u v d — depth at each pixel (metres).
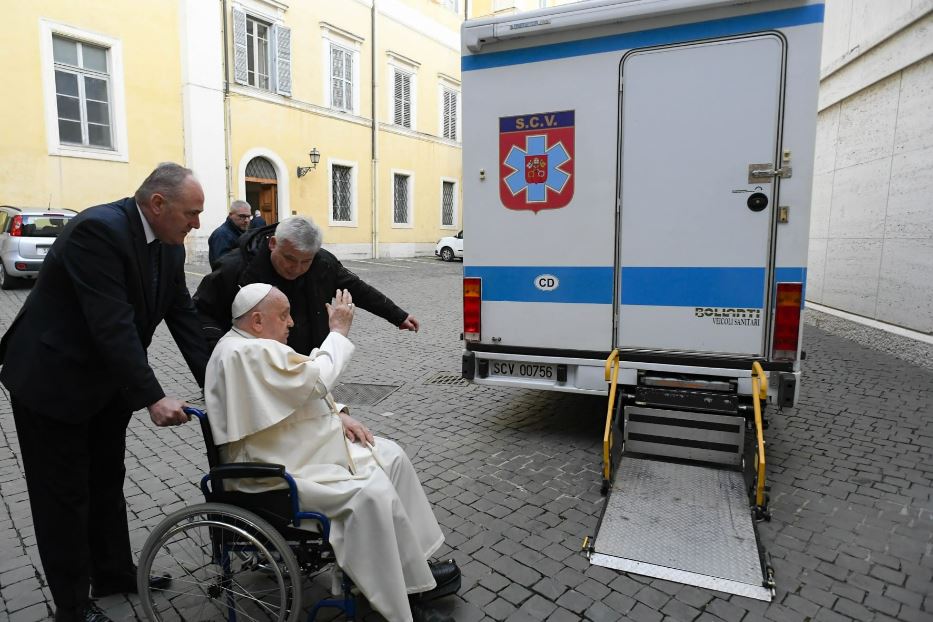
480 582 2.92
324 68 20.34
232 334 2.45
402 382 6.54
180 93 16.36
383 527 2.28
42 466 2.41
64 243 2.30
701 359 4.00
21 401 2.35
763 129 3.72
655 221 4.03
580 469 4.21
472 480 4.06
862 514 3.54
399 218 24.70
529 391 6.21
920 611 2.69
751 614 2.66
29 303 2.40
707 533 3.25
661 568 2.98
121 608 2.75
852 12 8.94
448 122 26.34
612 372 3.96
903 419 5.11
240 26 17.52
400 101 23.73
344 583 2.42
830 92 9.72
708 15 3.75
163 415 2.34
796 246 3.72
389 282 15.91
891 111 7.73
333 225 21.44
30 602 2.78
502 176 4.41
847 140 9.09
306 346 3.21
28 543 3.26
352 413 5.48
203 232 17.02
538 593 2.83
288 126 19.34
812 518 3.50
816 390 5.92
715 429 3.88
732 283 3.88
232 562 2.71
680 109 3.89
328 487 2.32
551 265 4.34
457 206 27.52
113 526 2.77
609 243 4.16
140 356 2.33
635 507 3.51
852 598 2.77
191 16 16.12
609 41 4.00
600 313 4.24
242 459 2.39
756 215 3.79
